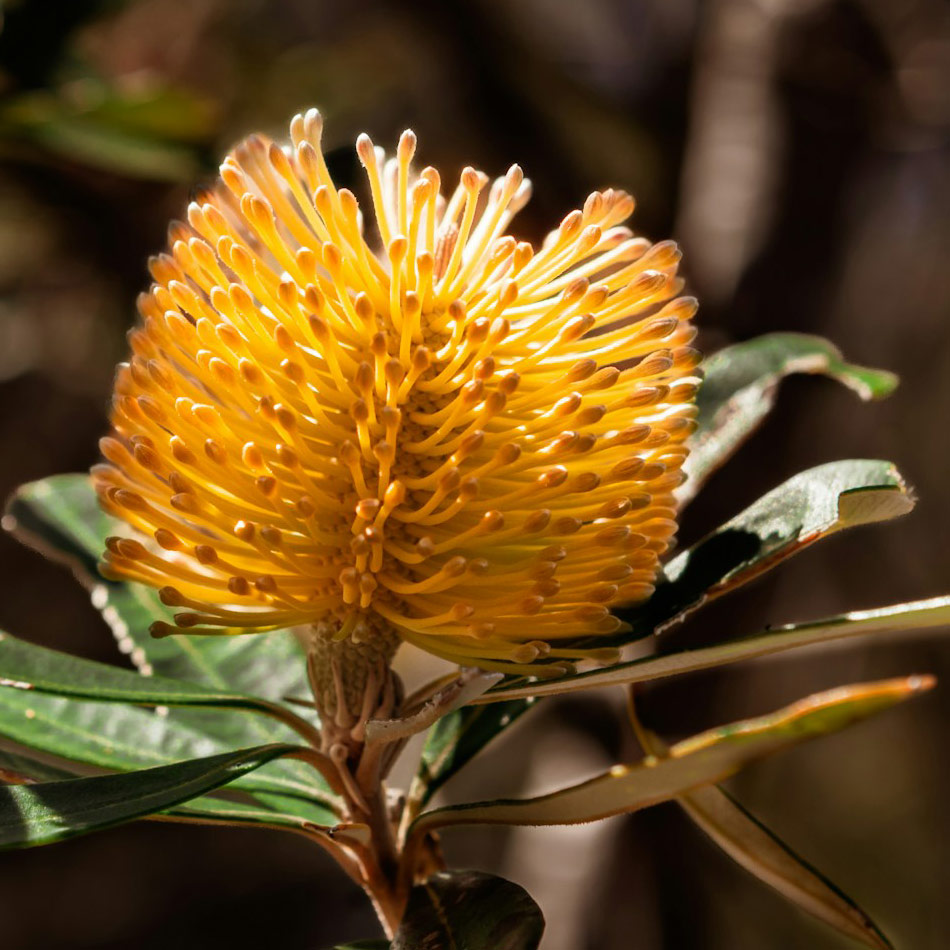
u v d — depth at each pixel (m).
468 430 0.62
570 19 1.48
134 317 1.35
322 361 0.63
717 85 1.35
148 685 0.65
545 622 0.62
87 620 1.73
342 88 1.42
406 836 0.65
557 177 1.34
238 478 0.62
